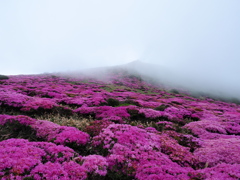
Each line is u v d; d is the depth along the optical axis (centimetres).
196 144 1184
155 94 5453
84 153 907
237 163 819
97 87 5172
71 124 1355
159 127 1645
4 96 1819
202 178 641
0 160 602
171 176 646
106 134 1038
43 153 741
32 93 2780
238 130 1684
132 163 761
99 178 679
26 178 546
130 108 2111
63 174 611
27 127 1148
